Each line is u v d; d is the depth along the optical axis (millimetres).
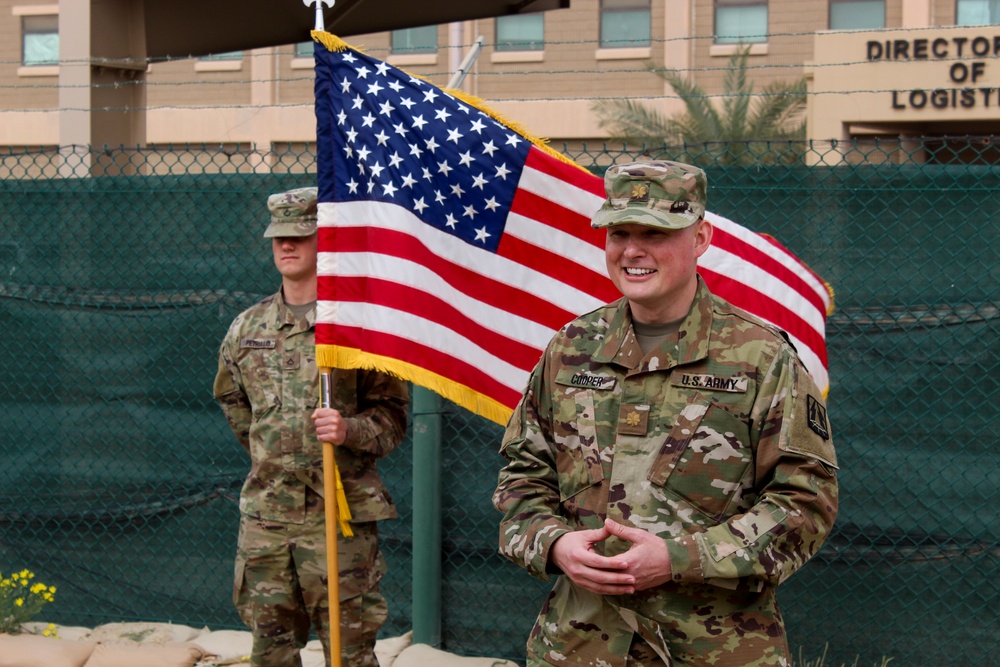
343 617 4246
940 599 4824
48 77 21688
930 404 4809
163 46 7895
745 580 2676
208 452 5699
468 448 5352
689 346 2811
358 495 4281
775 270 4289
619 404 2848
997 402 4742
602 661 2811
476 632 5352
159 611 5785
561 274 4066
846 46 17344
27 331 5918
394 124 4105
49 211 5859
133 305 5762
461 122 4102
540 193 4066
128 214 5746
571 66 21203
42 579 5945
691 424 2760
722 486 2742
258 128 20188
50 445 5910
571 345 2969
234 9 7426
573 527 2879
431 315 3969
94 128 6621
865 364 4867
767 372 2750
